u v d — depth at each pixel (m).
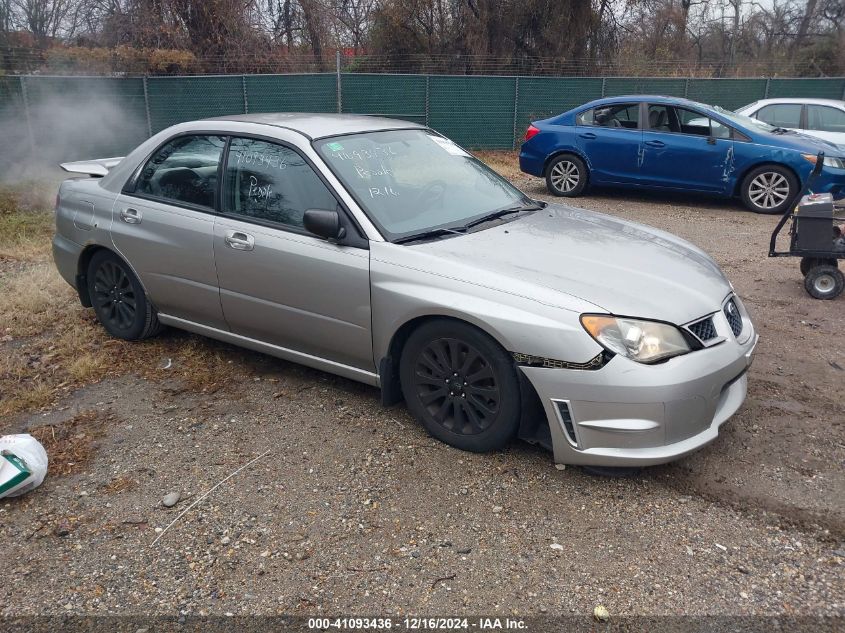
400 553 2.97
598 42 25.67
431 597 2.73
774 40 36.16
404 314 3.62
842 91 20.06
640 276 3.54
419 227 3.95
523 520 3.16
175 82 16.02
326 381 4.54
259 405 4.24
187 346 5.09
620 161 11.23
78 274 5.29
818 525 3.11
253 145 4.31
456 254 3.65
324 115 4.87
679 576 2.82
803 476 3.47
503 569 2.87
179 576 2.87
